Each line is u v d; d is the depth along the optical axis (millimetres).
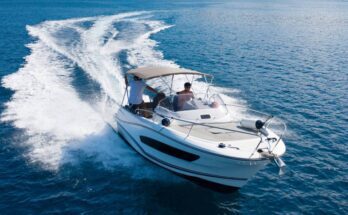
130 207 8922
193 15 51531
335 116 15625
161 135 9617
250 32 38844
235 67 23312
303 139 13328
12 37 27562
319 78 21625
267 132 9547
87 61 20938
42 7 51250
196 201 9242
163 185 9742
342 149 12711
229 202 9383
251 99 17172
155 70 11688
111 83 17312
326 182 10695
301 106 16656
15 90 15625
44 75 17859
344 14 64375
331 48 31688
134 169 10328
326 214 9273
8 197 9086
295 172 11172
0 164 10273
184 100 10578
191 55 26047
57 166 10289
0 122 12531
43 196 9172
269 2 91625
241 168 8828
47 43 25328
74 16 41250
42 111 13594
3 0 62750
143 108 11586
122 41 28266
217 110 10461
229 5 74000
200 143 8922
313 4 90625
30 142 11391
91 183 9688
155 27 37594
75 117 13289
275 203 9586
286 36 37562
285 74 22234
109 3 61688
